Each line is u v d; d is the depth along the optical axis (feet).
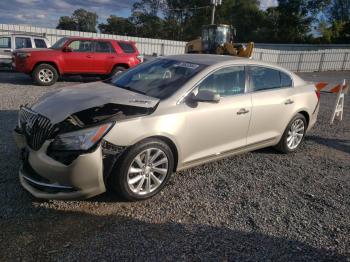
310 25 189.78
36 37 48.78
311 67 108.47
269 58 102.53
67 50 39.83
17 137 12.64
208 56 16.96
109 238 10.37
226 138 15.29
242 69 16.14
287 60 104.94
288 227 11.82
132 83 15.43
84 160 10.93
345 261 10.32
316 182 15.87
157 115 12.66
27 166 12.09
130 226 11.09
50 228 10.60
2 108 25.20
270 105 16.89
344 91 29.14
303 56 106.11
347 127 27.55
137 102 12.65
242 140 16.15
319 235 11.51
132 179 12.28
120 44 43.29
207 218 11.93
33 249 9.61
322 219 12.55
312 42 180.86
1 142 17.16
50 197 11.17
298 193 14.53
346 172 17.52
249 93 16.19
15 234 10.16
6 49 47.06
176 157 13.65
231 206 12.89
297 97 18.60
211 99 13.39
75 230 10.62
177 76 14.70
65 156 10.97
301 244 10.93
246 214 12.42
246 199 13.53
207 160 14.94
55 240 10.07
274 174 16.29
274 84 17.80
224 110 14.75
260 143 17.24
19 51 38.88
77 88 14.99
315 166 17.97
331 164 18.52
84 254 9.56
